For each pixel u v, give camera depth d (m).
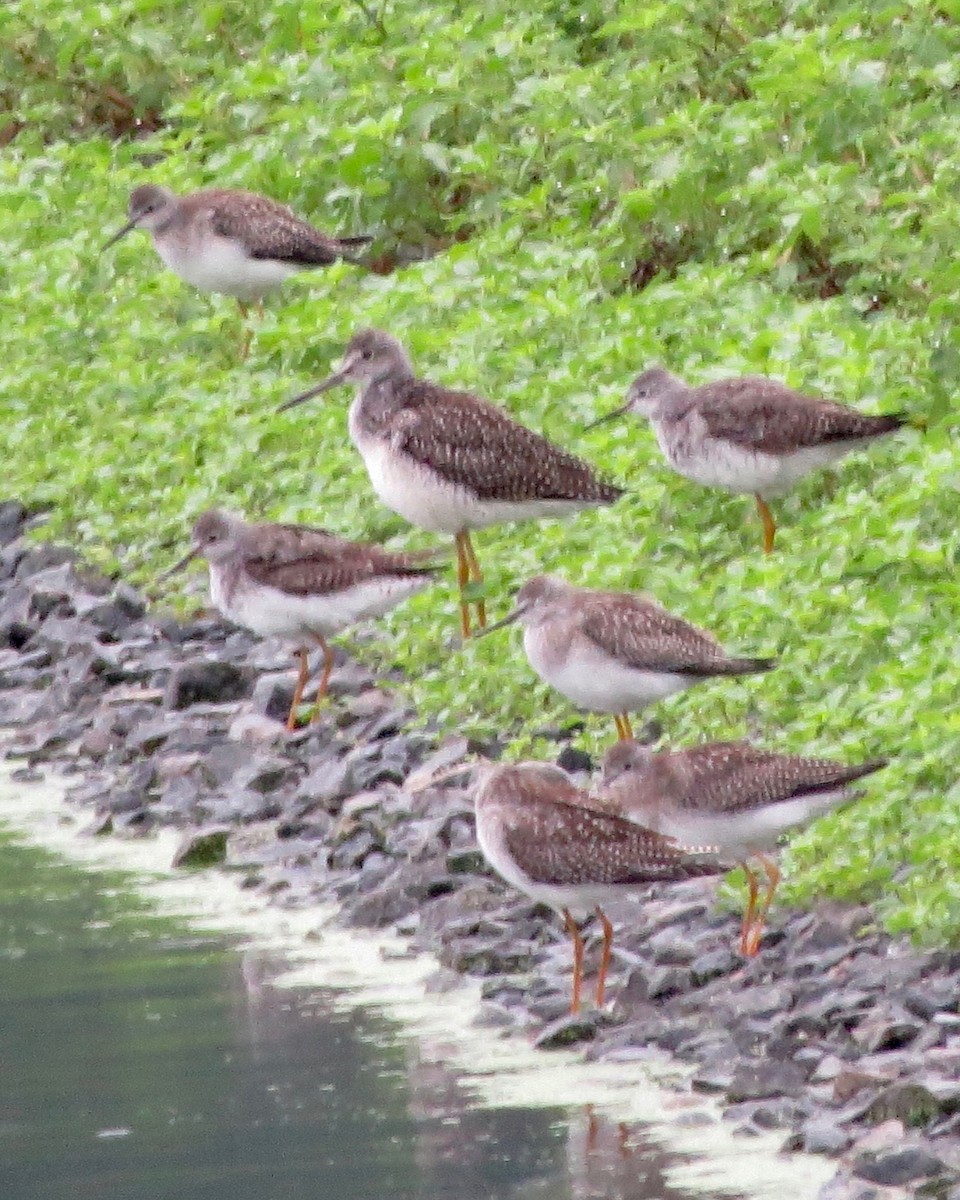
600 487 16.52
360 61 23.25
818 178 19.52
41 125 27.80
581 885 12.12
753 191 19.98
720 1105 11.09
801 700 14.62
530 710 15.68
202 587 18.81
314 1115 11.32
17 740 17.34
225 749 16.16
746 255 21.03
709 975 12.38
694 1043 11.66
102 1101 11.61
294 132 23.12
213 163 24.11
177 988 13.00
